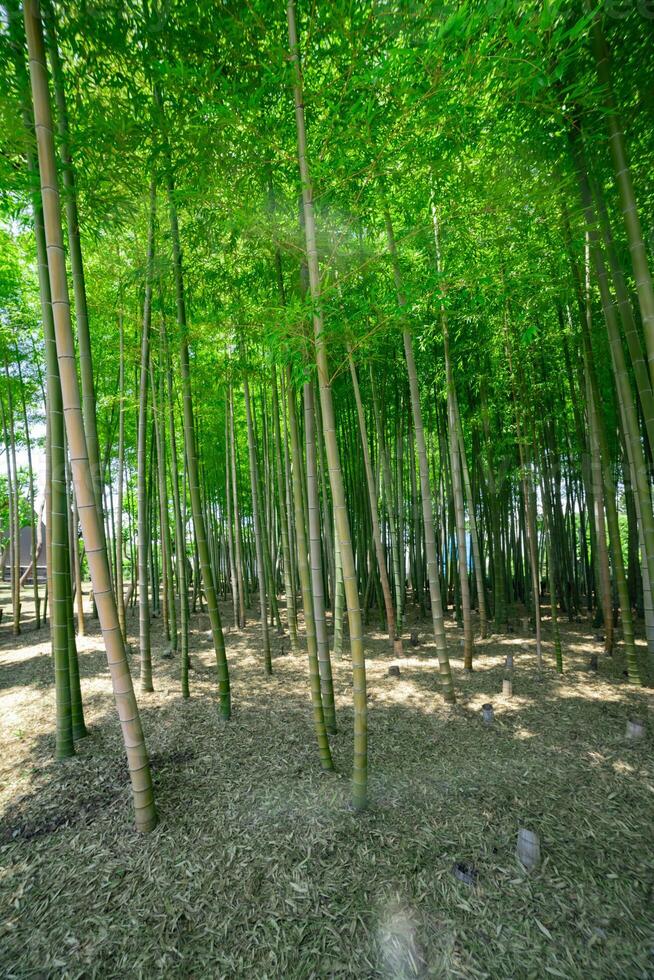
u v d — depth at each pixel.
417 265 3.88
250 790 2.57
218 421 7.82
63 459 3.03
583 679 4.24
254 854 2.08
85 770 2.80
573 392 5.25
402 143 2.38
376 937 1.67
